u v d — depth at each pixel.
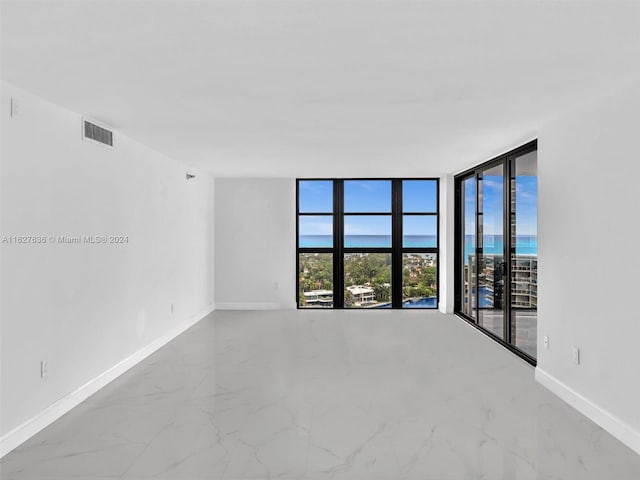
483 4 1.79
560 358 3.62
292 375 4.22
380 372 4.30
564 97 3.06
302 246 7.81
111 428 3.06
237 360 4.72
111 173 4.09
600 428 3.04
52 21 1.94
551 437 2.91
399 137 4.41
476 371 4.32
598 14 1.87
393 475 2.45
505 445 2.80
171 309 5.66
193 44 2.19
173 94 3.02
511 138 4.40
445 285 7.39
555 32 2.04
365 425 3.10
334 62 2.42
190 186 6.43
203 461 2.60
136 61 2.42
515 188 4.93
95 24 1.97
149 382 4.02
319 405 3.46
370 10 1.84
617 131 2.89
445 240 7.34
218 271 7.77
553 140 3.70
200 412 3.33
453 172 6.98
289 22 1.95
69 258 3.43
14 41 2.16
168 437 2.91
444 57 2.35
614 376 2.93
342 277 7.80
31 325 3.00
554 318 3.70
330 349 5.17
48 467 2.54
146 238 4.89
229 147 4.96
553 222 3.71
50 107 3.21
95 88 2.89
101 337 3.92
